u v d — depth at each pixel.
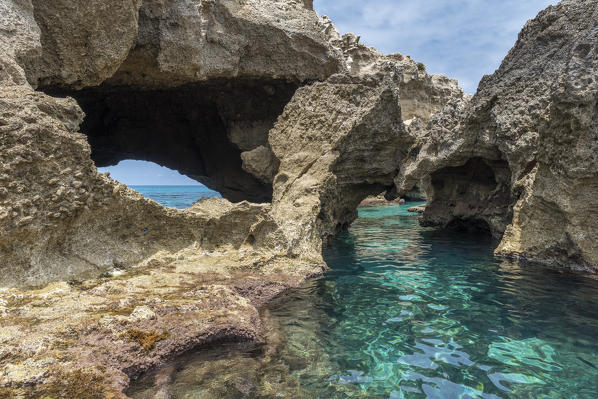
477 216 14.45
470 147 12.96
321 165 12.28
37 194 5.85
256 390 3.99
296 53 17.33
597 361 4.63
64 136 6.18
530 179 10.32
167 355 4.48
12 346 3.79
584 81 7.81
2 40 7.53
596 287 7.46
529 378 4.26
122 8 10.87
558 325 5.72
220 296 5.87
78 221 6.47
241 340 5.07
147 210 7.55
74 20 10.35
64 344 4.02
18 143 5.68
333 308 6.53
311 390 4.02
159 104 19.61
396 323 5.87
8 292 5.30
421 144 14.21
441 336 5.39
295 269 8.52
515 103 11.35
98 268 6.70
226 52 15.53
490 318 6.04
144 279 6.46
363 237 14.76
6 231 5.40
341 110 13.03
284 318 6.08
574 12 10.83
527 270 8.95
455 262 10.02
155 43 13.69
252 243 8.85
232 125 19.59
